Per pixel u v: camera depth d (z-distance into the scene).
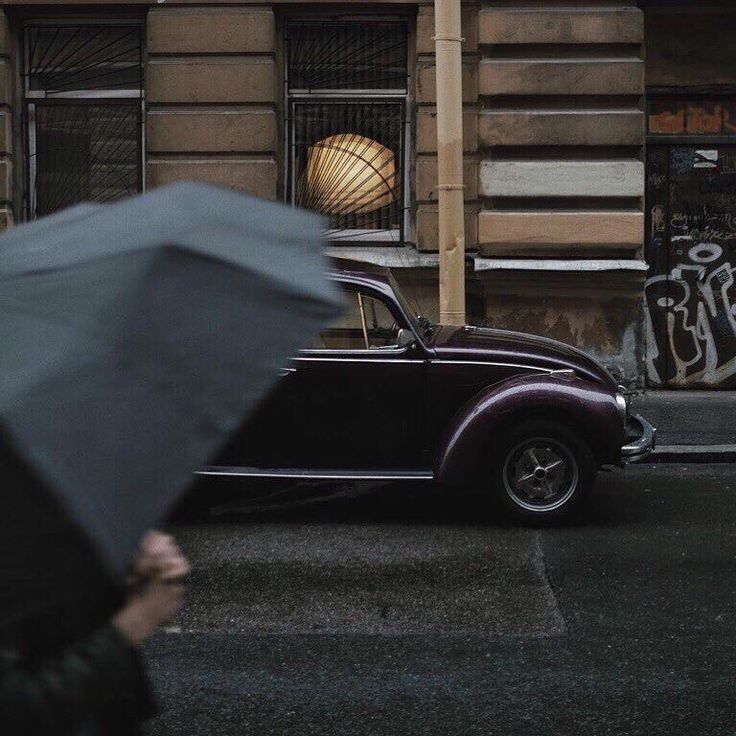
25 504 1.50
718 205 13.70
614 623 5.92
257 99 13.34
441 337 8.55
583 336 13.31
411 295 13.52
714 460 10.48
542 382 8.07
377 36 13.50
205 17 13.28
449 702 4.87
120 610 1.80
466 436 8.02
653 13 13.48
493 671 5.23
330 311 1.62
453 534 7.93
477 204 13.45
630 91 13.13
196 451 1.52
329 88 13.57
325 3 13.24
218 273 1.59
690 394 13.62
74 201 13.69
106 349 1.50
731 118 13.62
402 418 8.20
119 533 1.46
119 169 13.66
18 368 1.48
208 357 1.55
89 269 1.57
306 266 1.68
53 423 1.46
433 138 13.30
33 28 13.53
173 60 13.34
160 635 5.79
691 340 13.85
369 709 4.80
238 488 9.48
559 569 6.97
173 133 13.38
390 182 13.65
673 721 4.63
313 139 13.64
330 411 8.19
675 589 6.52
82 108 13.60
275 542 7.73
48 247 1.67
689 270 13.78
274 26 13.34
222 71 13.30
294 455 8.22
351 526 8.20
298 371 8.17
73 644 1.73
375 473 8.19
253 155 13.40
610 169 13.13
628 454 8.19
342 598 6.43
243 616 6.11
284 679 5.16
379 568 7.05
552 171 13.14
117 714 1.90
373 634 5.79
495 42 13.06
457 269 10.51
